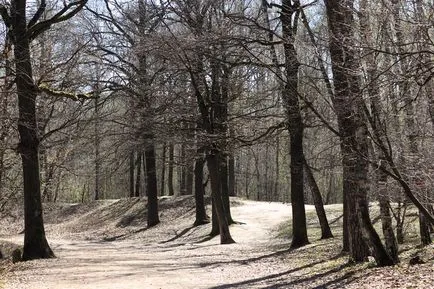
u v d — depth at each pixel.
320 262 14.45
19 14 17.00
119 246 26.30
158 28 23.83
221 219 24.33
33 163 18.06
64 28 20.78
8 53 16.22
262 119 19.08
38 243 18.08
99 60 25.52
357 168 11.41
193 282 12.14
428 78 7.83
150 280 12.49
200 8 19.31
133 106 24.44
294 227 19.69
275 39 16.95
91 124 25.80
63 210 48.31
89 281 12.34
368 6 8.55
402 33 8.16
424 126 10.03
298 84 15.47
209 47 16.53
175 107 22.66
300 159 19.33
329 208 31.41
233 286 11.35
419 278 9.10
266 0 16.33
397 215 16.89
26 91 17.23
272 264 15.54
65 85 20.08
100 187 59.44
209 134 20.59
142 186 57.09
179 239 29.19
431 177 9.45
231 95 21.16
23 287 11.45
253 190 69.75
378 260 11.48
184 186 49.25
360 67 8.85
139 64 25.33
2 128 17.73
